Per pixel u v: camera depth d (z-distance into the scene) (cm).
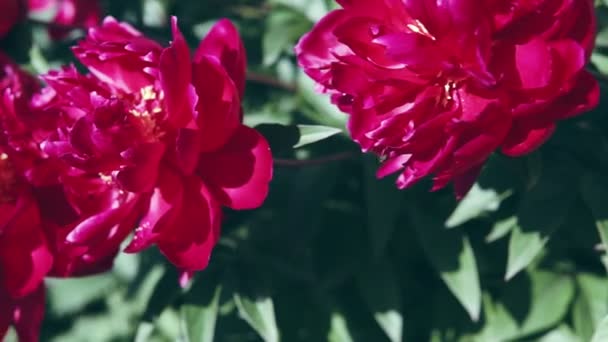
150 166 70
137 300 112
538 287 88
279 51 89
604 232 76
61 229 73
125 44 72
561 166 79
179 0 97
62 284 124
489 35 66
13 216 73
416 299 91
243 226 87
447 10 66
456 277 82
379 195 82
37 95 76
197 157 70
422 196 84
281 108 93
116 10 96
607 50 79
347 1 70
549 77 66
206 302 82
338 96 72
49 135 73
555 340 88
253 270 83
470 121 66
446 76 68
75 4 95
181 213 72
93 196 73
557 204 78
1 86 79
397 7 70
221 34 74
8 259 75
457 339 89
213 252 84
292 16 90
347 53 72
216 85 71
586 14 67
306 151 87
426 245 83
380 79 68
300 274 85
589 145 79
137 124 72
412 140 68
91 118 70
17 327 78
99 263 77
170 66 69
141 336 84
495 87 67
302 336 89
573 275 88
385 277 86
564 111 68
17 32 90
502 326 88
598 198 77
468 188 70
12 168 76
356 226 88
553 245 86
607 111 79
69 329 125
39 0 99
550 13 67
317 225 85
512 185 79
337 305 90
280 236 86
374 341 90
